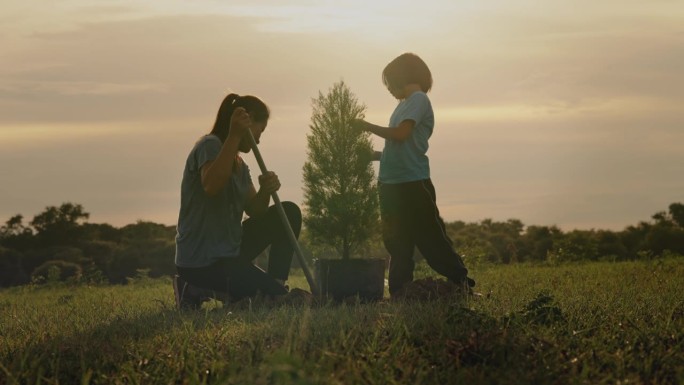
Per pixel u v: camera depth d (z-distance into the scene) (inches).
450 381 141.9
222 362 156.3
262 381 134.0
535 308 205.2
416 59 311.7
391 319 202.2
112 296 392.5
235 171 282.4
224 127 284.7
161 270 1209.4
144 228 1429.6
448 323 192.4
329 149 328.8
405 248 306.7
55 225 1481.3
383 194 307.4
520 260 886.4
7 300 432.5
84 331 213.9
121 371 161.2
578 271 458.0
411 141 302.8
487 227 1022.4
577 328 189.8
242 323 212.2
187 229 281.3
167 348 179.9
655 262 507.5
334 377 140.0
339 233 326.3
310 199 330.3
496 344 161.6
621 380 144.2
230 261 280.4
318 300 276.8
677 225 1139.3
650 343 172.6
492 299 267.3
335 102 331.0
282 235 298.8
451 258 304.3
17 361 168.2
